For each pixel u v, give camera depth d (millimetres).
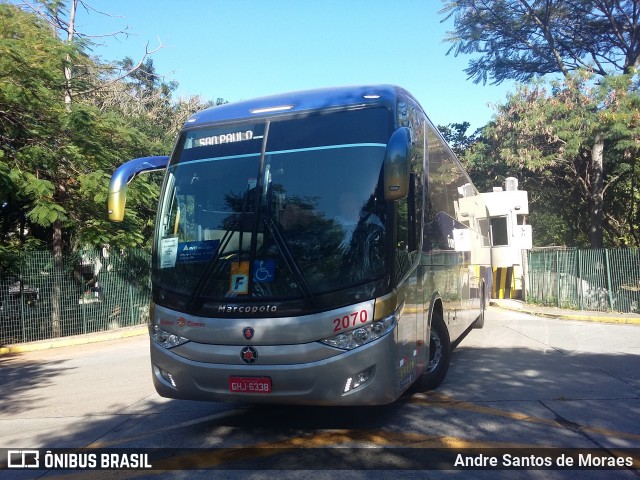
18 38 13805
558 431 5516
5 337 13734
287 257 5027
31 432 6199
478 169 26531
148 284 17438
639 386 7312
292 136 5484
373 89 5711
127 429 6082
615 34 24484
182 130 5965
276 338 4910
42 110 14117
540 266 18469
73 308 15172
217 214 5406
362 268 4957
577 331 12750
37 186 13227
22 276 14203
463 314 9469
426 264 6500
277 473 4633
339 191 5188
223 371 5047
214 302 5145
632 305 15961
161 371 5492
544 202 26500
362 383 4895
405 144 4781
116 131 15453
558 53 25500
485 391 7109
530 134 21688
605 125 19422
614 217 25641
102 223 15664
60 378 9562
